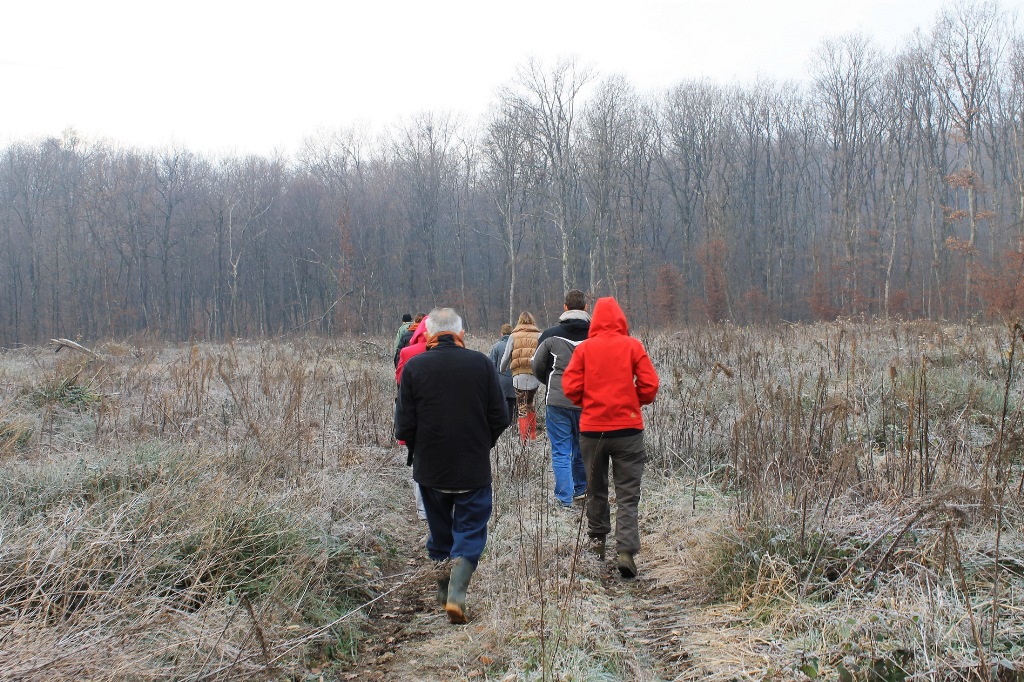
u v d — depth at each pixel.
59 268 57.03
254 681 3.11
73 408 8.30
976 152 42.06
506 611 3.88
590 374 4.81
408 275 55.91
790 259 50.81
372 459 7.13
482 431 4.14
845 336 11.80
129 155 56.25
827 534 4.02
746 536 4.21
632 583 4.53
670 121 52.28
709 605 3.98
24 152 56.09
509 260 52.06
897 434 6.01
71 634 2.96
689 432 6.86
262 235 57.94
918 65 44.38
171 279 60.53
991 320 13.49
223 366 10.97
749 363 9.30
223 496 4.45
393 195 58.16
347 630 3.97
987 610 3.16
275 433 6.39
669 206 60.56
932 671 2.74
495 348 8.60
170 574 3.80
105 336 45.91
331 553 4.61
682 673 3.33
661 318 42.28
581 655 3.38
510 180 45.81
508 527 5.31
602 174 43.53
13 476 4.84
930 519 3.68
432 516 4.26
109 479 4.91
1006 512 3.91
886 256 49.34
